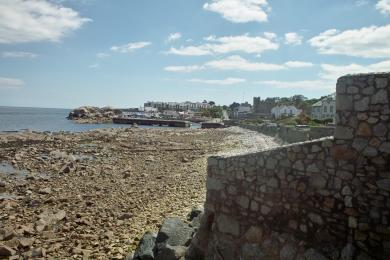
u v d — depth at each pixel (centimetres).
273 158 900
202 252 1013
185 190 2156
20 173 2944
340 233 791
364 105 759
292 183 867
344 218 785
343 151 788
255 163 934
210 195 1032
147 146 4834
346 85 784
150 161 3528
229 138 6034
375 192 745
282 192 884
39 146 4638
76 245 1355
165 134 7119
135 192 2206
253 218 935
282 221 884
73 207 1902
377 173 743
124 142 5344
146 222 1570
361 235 761
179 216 1577
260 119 12331
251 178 942
